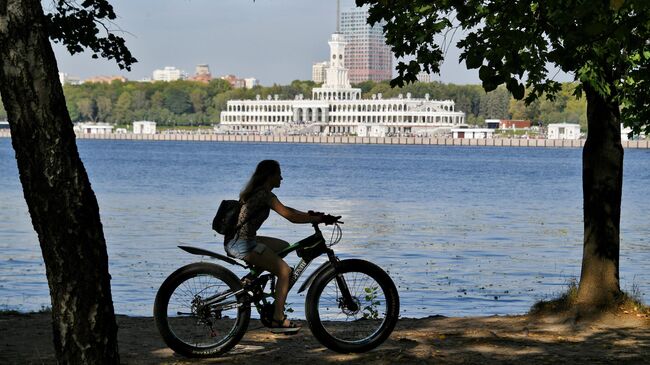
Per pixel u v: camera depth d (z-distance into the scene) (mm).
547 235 78562
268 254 18859
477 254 63125
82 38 30594
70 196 12883
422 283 46688
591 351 20812
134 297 40594
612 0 14312
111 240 70000
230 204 18906
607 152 25203
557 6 18891
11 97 12695
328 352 20156
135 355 19938
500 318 25906
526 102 26047
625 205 121000
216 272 19047
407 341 21578
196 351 19219
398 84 23188
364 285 19734
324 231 80062
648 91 28422
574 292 25719
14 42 12555
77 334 13086
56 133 12789
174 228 80938
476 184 180750
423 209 114062
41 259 55531
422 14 22062
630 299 25484
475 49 19062
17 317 25984
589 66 23391
